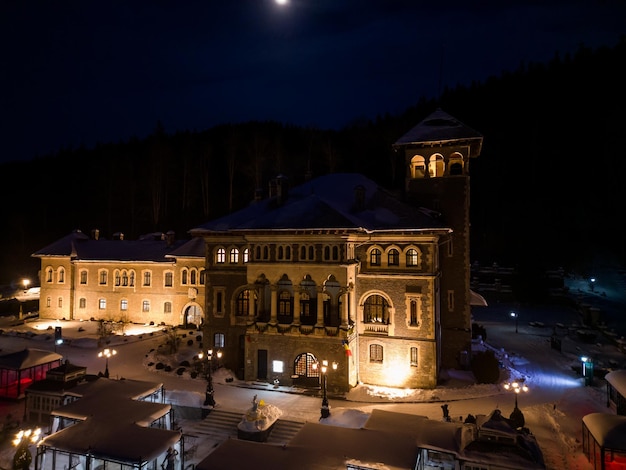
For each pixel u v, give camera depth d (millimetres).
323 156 109938
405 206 43594
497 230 100125
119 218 110000
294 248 39750
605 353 50344
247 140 119375
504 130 117562
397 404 35375
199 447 28891
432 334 39156
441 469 24109
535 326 62719
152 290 67938
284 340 39562
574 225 95500
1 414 33969
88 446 22734
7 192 131500
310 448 21516
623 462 23703
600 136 108375
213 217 99375
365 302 41719
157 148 109250
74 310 71750
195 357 47250
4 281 101062
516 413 28734
